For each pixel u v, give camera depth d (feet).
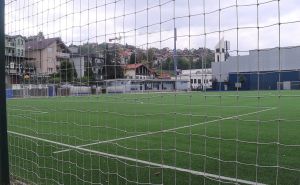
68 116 37.24
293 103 64.90
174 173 17.71
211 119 40.42
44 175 18.04
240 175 17.29
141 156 21.74
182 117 43.78
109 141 25.90
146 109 55.77
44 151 23.39
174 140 27.12
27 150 23.45
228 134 30.27
